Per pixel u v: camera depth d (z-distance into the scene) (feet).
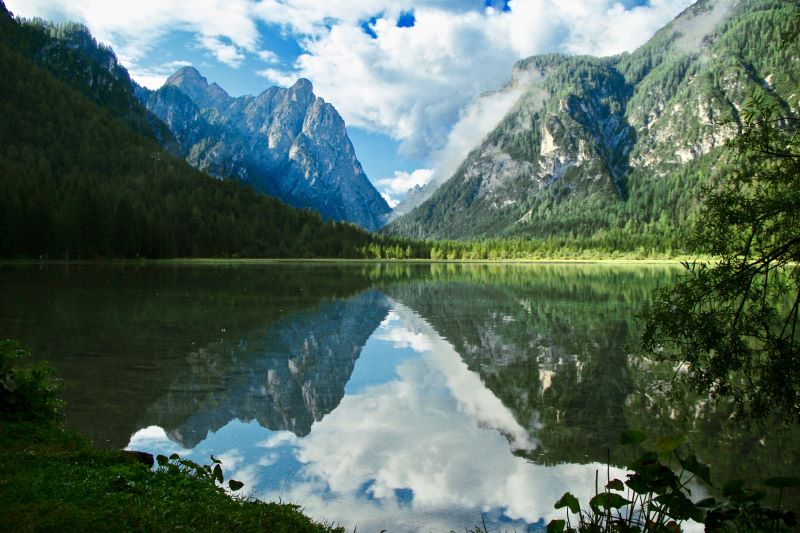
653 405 57.06
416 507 35.45
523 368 74.02
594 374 70.44
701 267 31.58
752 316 30.50
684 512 17.75
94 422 49.52
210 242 527.40
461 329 106.22
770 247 29.86
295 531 24.03
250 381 65.87
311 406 57.26
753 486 37.73
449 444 46.93
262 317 119.03
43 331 93.35
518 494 37.50
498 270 382.63
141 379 64.44
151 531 20.74
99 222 368.48
